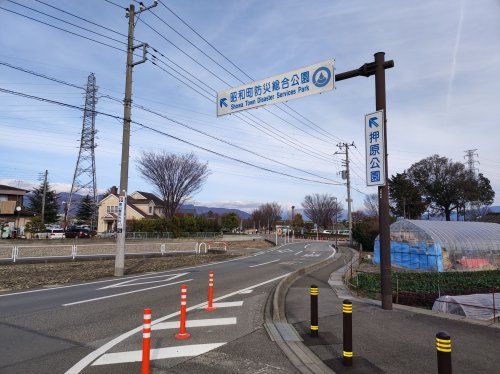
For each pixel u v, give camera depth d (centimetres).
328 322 768
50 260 2078
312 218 7831
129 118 1670
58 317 806
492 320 846
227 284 1338
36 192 6500
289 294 1139
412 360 544
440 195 7012
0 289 1189
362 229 3916
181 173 4462
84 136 5475
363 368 514
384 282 884
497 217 6231
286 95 1049
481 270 2189
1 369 505
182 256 2764
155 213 6769
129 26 1702
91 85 5319
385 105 906
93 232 4809
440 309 938
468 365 519
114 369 509
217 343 630
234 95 1158
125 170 1638
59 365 522
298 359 550
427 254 2209
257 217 9519
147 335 453
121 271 1570
